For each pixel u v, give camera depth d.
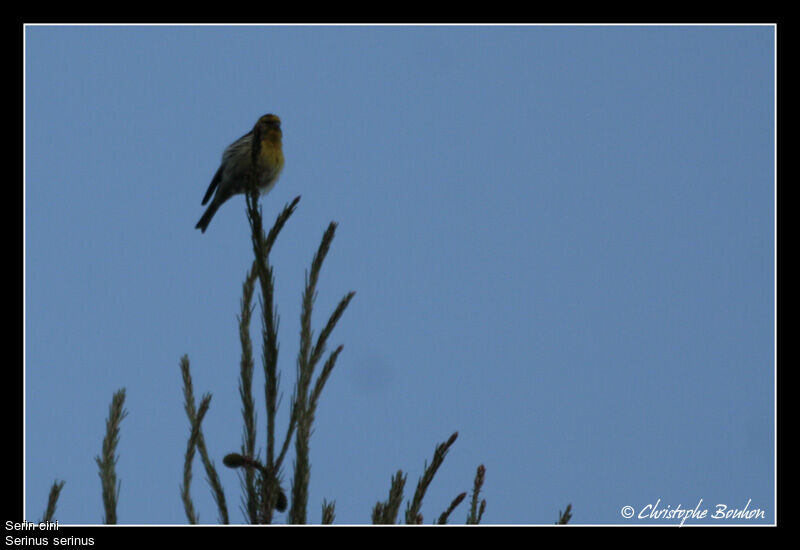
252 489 6.63
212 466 6.75
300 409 6.74
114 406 6.89
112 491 6.57
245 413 6.89
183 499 6.61
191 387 7.19
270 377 6.83
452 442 6.61
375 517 6.40
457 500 6.43
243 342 7.07
